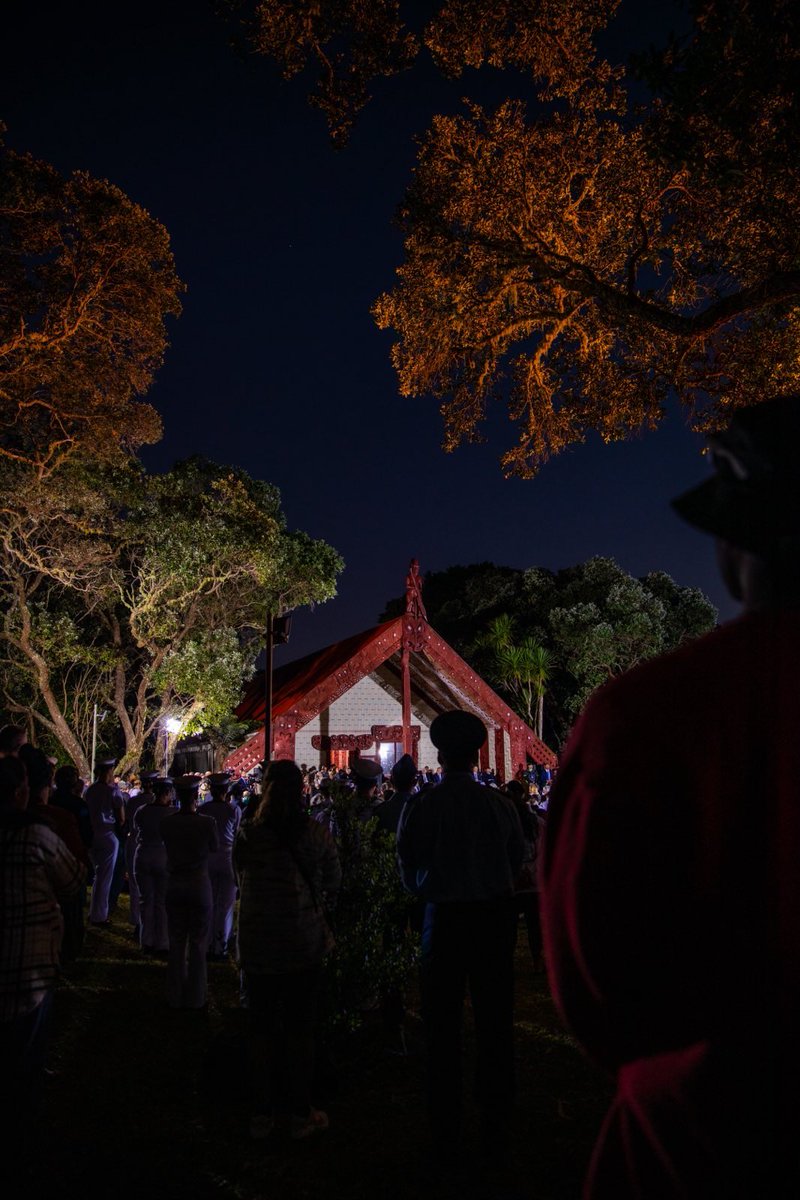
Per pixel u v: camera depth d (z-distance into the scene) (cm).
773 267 968
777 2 654
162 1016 740
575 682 4253
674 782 99
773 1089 90
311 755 3216
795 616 98
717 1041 95
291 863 490
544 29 1040
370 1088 559
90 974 890
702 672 102
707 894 96
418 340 1271
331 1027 580
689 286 1153
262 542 2795
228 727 2852
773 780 94
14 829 390
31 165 1786
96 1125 505
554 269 1129
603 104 1112
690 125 824
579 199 1163
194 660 2652
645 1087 101
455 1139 441
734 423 104
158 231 1914
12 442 2450
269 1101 488
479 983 453
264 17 930
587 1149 459
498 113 1145
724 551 105
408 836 468
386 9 931
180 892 768
